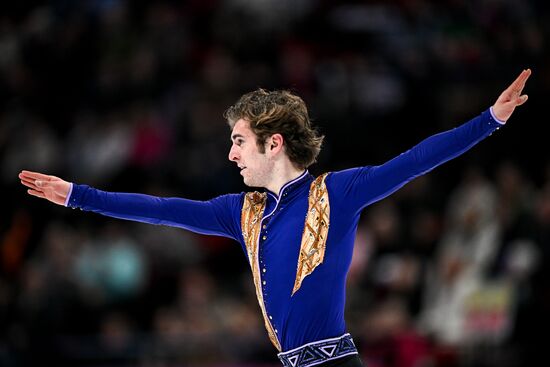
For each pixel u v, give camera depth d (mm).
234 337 30031
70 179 39219
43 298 31938
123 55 42469
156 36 42312
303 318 12859
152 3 45312
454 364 28094
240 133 13477
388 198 34094
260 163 13422
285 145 13406
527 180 33531
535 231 28969
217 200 14016
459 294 29375
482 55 38469
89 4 45875
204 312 32000
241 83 39500
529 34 37688
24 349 30172
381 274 31109
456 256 30219
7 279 35938
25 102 42688
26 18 46562
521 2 41312
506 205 30109
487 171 35188
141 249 34688
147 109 39469
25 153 39812
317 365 12852
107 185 38031
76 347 30281
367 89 39562
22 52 44781
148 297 33938
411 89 38375
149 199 13773
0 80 43844
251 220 13539
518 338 27781
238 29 42938
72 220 37625
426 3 43438
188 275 33188
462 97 37125
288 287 12945
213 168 36750
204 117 38469
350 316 29938
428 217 31984
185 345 30031
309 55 42938
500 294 28422
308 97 39031
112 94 41125
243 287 34531
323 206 13039
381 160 36844
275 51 42438
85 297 32781
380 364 28031
